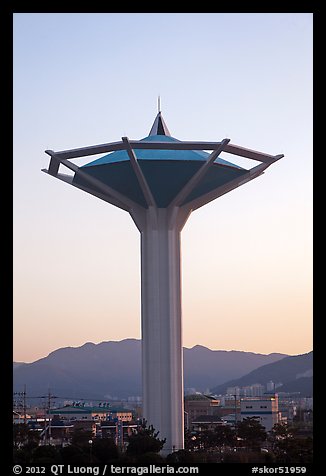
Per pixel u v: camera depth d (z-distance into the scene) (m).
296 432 162.50
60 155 109.75
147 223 115.81
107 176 115.12
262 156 111.88
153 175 113.31
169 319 114.00
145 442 103.12
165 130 120.69
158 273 114.62
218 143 106.31
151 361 113.00
